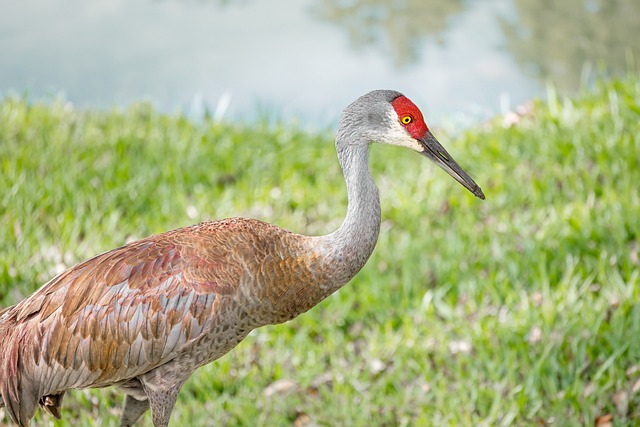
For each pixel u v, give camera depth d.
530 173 13.71
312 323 11.45
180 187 13.95
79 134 15.35
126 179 13.98
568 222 12.25
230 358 10.96
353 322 11.59
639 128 13.78
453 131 15.80
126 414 8.85
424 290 11.87
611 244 11.88
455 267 11.99
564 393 9.97
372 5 24.28
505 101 16.61
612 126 14.05
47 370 8.21
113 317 8.12
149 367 8.26
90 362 8.19
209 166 14.54
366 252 8.66
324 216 13.45
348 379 10.66
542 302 11.26
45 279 11.66
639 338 10.38
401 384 10.63
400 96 8.84
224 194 13.73
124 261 8.25
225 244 8.28
